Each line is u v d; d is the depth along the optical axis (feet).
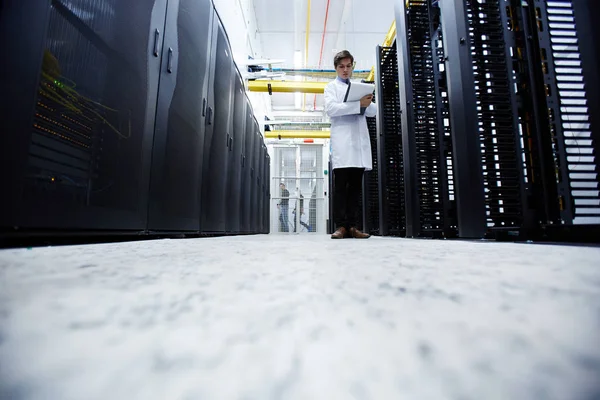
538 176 6.31
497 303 0.95
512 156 6.54
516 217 6.46
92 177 4.01
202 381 0.48
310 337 0.68
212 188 9.07
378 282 1.28
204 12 8.16
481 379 0.49
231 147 11.62
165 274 1.44
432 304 0.94
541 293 1.05
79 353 0.58
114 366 0.53
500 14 6.91
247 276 1.41
